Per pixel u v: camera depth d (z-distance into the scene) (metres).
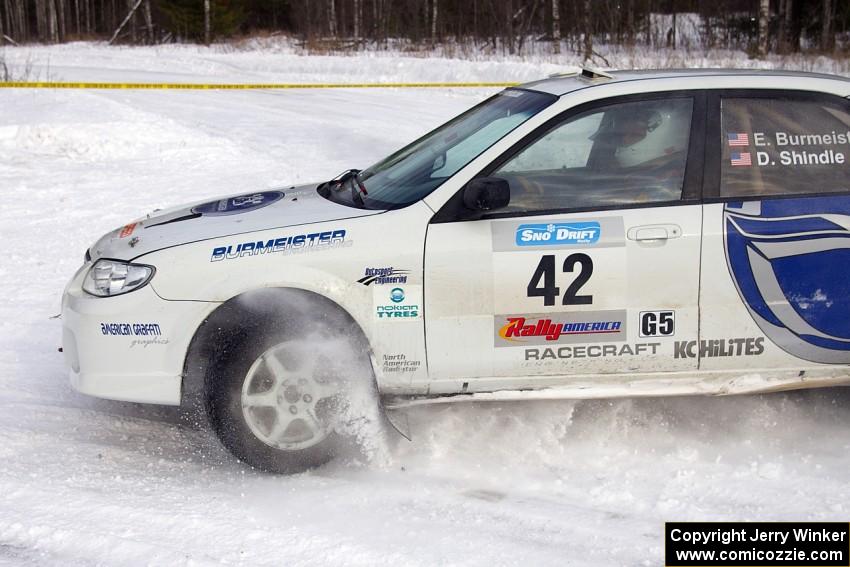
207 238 3.86
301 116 15.94
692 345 3.86
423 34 34.53
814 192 3.93
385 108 17.33
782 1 28.86
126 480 3.78
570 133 3.90
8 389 4.79
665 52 27.20
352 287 3.72
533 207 3.83
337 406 3.79
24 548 3.17
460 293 3.75
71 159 11.51
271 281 3.71
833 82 4.07
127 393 3.83
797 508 3.58
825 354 3.95
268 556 3.15
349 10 38.38
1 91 16.28
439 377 3.83
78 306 3.87
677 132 3.94
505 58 28.12
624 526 3.45
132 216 8.63
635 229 3.80
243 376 3.68
